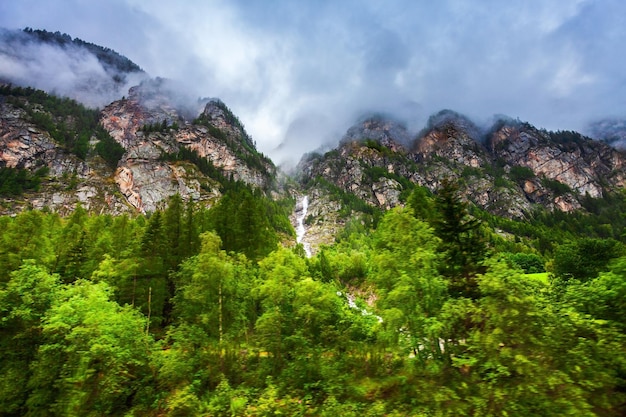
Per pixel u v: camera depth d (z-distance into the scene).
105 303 18.42
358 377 18.22
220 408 16.42
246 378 19.19
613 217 195.50
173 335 20.25
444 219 24.61
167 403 17.05
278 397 16.92
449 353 14.59
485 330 12.15
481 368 11.88
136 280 31.14
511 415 10.42
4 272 25.30
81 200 151.62
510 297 11.32
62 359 16.67
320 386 17.30
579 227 185.38
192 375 18.67
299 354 18.66
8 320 17.67
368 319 24.19
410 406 14.16
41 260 32.47
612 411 10.07
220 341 20.62
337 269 69.50
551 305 12.00
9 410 15.97
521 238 146.50
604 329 10.74
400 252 17.86
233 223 42.19
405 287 15.65
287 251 30.41
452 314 13.98
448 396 12.75
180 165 184.00
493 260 13.67
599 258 39.03
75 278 34.03
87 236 39.75
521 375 10.94
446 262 21.88
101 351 16.23
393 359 18.88
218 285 22.64
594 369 10.24
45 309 18.12
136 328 18.86
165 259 35.12
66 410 15.45
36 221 39.59
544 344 10.80
